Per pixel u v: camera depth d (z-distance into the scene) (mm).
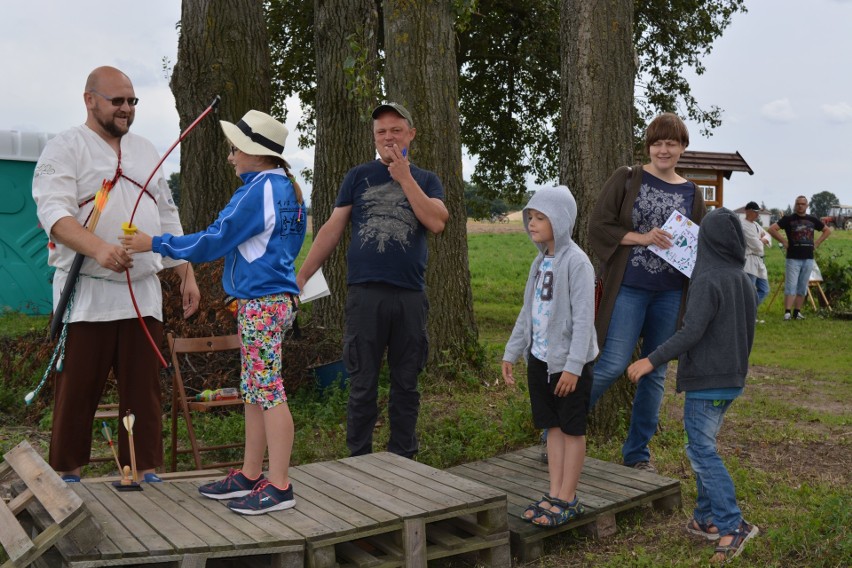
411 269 4895
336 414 7254
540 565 4262
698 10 16781
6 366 7707
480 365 8578
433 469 4559
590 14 6492
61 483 3527
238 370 7520
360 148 10180
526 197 19125
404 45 8359
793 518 4645
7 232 13188
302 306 12977
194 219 9852
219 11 9695
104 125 4488
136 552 3336
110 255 4094
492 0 15289
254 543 3473
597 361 5324
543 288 4418
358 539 4062
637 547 4348
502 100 17656
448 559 4309
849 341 13391
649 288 5258
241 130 3834
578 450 4363
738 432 6977
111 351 4543
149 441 4641
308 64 16969
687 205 5332
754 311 4273
